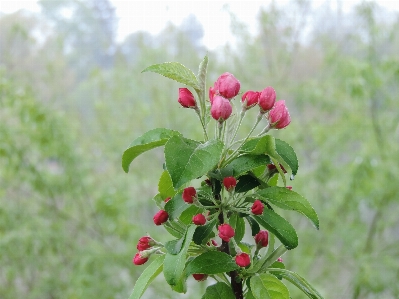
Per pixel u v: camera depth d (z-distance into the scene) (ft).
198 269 2.97
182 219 3.31
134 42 12.19
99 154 11.87
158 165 12.05
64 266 11.18
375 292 9.86
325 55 10.68
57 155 10.26
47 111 9.94
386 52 10.57
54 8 11.69
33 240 10.10
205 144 2.72
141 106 11.57
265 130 3.14
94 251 10.61
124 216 10.87
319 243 11.19
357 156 9.91
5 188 10.61
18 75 11.18
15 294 11.15
